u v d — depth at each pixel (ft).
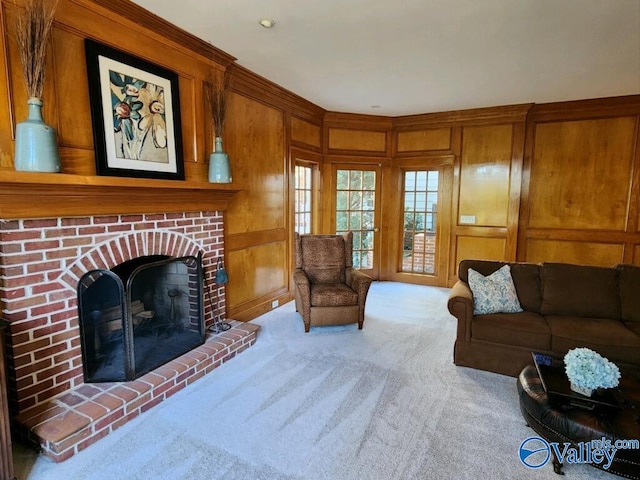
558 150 16.52
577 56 10.91
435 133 18.45
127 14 8.12
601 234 16.12
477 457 6.51
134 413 7.48
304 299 12.24
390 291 18.07
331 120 18.45
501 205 17.40
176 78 9.46
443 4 7.97
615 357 8.49
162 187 8.48
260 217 13.93
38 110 6.33
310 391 8.64
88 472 6.06
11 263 6.44
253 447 6.72
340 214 19.56
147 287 9.73
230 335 10.76
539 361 7.61
